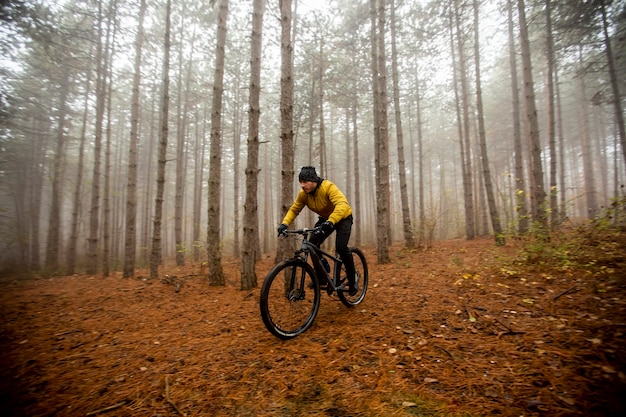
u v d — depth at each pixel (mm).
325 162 15500
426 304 3875
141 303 5395
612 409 1729
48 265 14188
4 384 2562
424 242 10766
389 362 2521
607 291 3541
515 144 11852
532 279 4449
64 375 2697
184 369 2693
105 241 9758
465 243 10531
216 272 6551
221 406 2123
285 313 3371
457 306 3684
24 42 9930
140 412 2105
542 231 5379
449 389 2104
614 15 10234
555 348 2467
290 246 6008
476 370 2289
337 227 3701
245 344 3148
